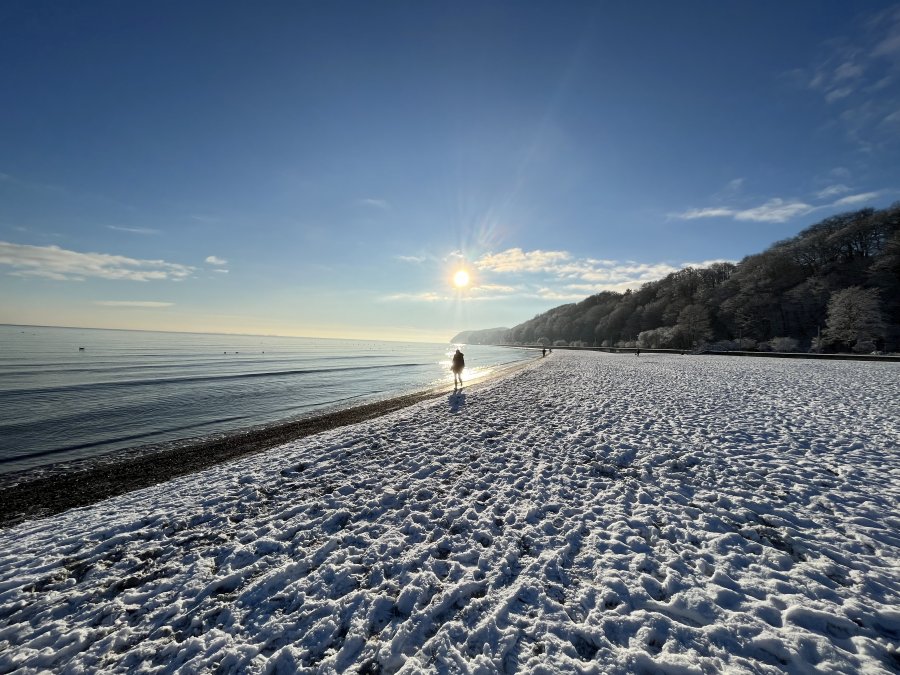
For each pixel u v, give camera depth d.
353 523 4.97
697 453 6.81
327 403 19.64
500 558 3.97
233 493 6.19
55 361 40.78
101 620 3.40
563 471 6.35
